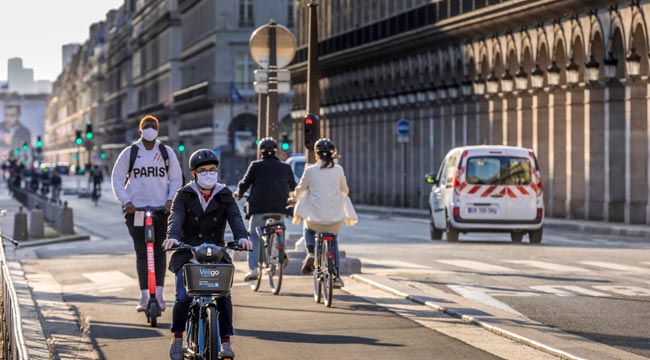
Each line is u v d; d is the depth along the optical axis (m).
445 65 115.75
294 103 181.12
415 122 125.56
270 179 34.75
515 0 93.06
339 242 59.91
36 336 26.81
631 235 70.31
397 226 80.12
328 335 25.84
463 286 35.59
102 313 30.88
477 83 106.31
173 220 21.22
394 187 133.62
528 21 94.31
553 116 91.25
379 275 37.91
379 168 140.38
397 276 38.75
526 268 42.06
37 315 30.64
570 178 88.44
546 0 87.69
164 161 28.80
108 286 38.91
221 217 21.50
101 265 47.78
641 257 47.16
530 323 26.83
